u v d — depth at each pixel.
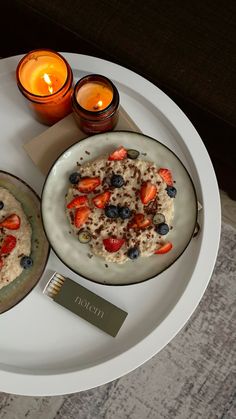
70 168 0.74
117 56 0.84
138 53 0.83
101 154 0.75
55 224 0.74
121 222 0.73
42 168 0.77
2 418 0.98
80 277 0.76
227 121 0.81
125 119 0.77
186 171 0.74
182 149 0.79
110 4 0.83
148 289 0.76
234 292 1.00
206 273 0.75
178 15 0.83
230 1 0.83
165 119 0.79
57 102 0.73
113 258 0.72
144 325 0.75
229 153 0.90
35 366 0.75
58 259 0.76
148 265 0.73
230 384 0.98
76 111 0.71
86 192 0.74
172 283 0.76
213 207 0.76
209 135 0.89
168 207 0.73
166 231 0.72
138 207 0.73
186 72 0.82
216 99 0.81
